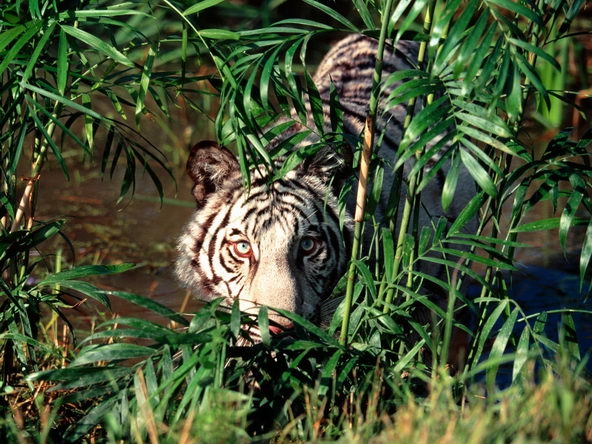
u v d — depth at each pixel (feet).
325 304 27.12
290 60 21.20
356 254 22.44
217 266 27.50
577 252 39.88
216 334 19.86
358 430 18.33
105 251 39.17
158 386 21.07
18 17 22.72
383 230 22.85
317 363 22.06
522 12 18.93
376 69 21.09
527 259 39.45
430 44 18.75
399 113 31.07
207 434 17.58
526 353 20.63
